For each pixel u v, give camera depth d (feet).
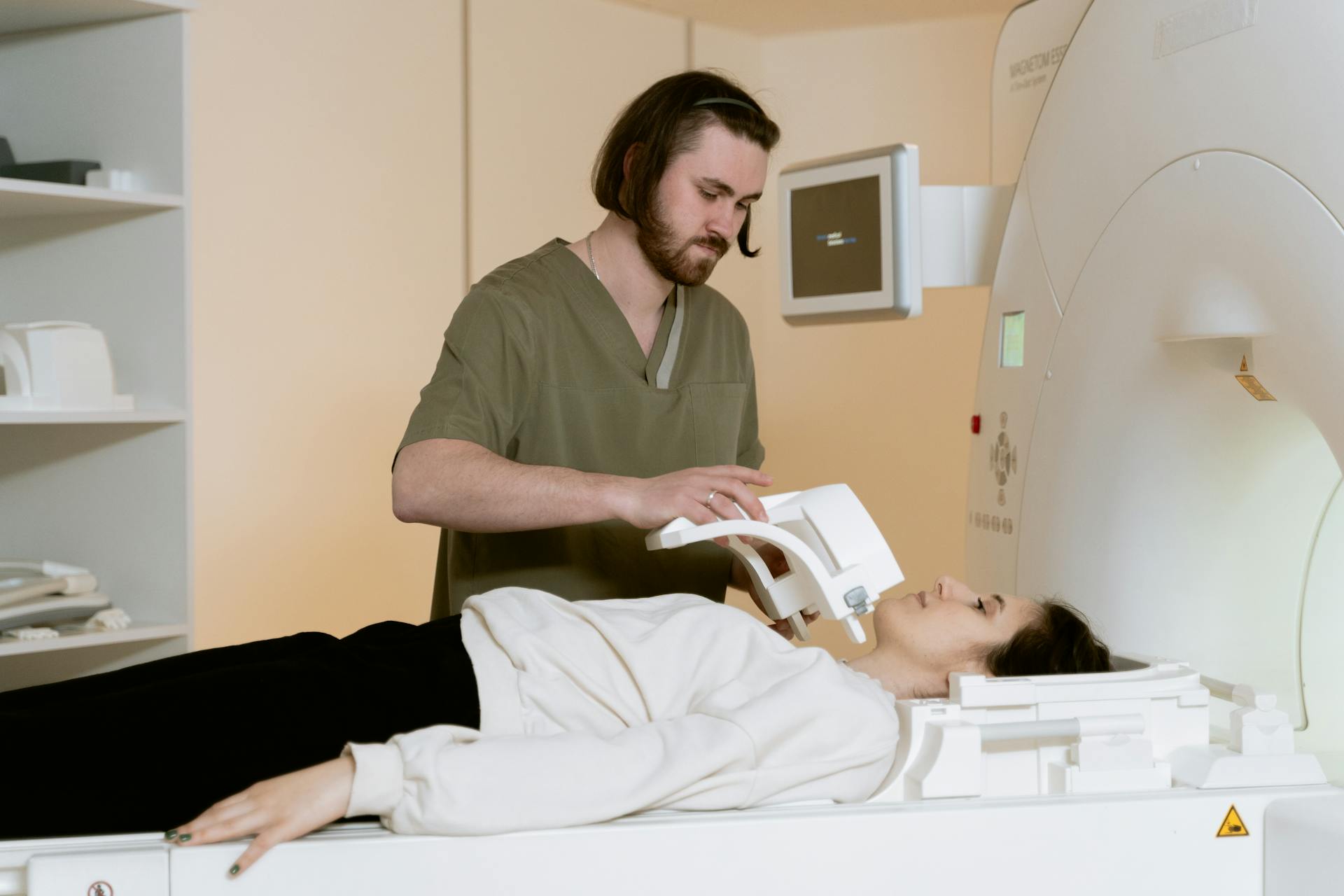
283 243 10.50
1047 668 4.96
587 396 5.50
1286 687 5.37
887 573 4.52
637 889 3.59
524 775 3.57
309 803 3.45
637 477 5.16
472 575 5.56
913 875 3.76
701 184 5.21
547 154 12.34
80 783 3.74
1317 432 5.12
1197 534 5.49
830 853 3.71
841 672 4.35
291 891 3.40
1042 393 6.39
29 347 6.86
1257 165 4.83
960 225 7.09
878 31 13.64
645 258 5.53
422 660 4.32
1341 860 3.73
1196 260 5.18
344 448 11.00
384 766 3.50
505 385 5.24
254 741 3.91
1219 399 5.33
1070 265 6.19
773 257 14.16
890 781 4.15
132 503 7.48
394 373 11.32
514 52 12.00
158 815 3.81
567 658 4.31
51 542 7.81
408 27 11.30
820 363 13.96
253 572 10.41
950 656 5.02
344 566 11.03
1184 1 5.37
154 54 7.29
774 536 4.43
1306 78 4.62
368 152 11.03
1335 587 5.29
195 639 10.07
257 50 10.27
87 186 6.95
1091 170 6.02
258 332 10.38
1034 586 6.37
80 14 7.29
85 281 7.61
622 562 5.64
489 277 5.47
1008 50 7.22
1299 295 4.61
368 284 11.10
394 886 3.45
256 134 10.29
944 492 13.53
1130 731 4.22
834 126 13.79
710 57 13.52
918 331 13.58
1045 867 3.85
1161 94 5.47
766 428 14.11
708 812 3.81
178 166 7.23
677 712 4.28
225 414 10.21
